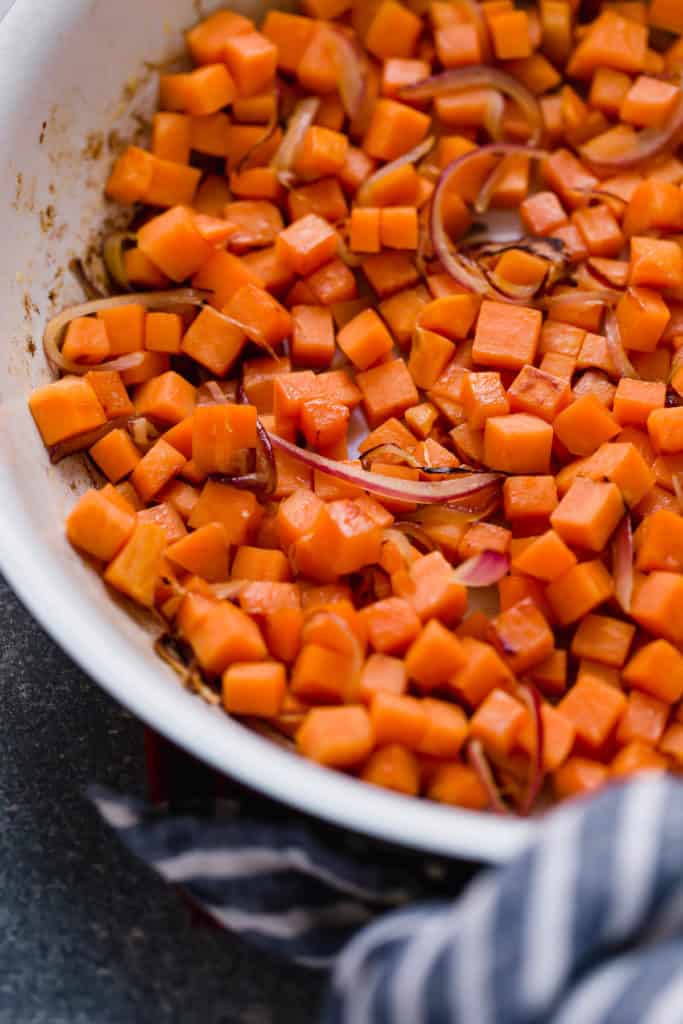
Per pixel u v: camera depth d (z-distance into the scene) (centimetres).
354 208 50
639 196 49
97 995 43
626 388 47
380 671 44
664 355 48
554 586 45
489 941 38
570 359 48
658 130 50
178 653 45
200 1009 43
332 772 41
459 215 50
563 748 43
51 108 47
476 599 46
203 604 44
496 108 50
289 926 42
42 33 46
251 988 43
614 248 49
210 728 41
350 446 48
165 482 47
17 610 47
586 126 51
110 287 49
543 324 49
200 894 42
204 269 48
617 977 37
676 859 37
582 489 46
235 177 50
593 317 48
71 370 47
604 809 38
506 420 47
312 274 49
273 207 50
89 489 46
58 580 42
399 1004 38
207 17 49
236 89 49
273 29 50
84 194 48
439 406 48
